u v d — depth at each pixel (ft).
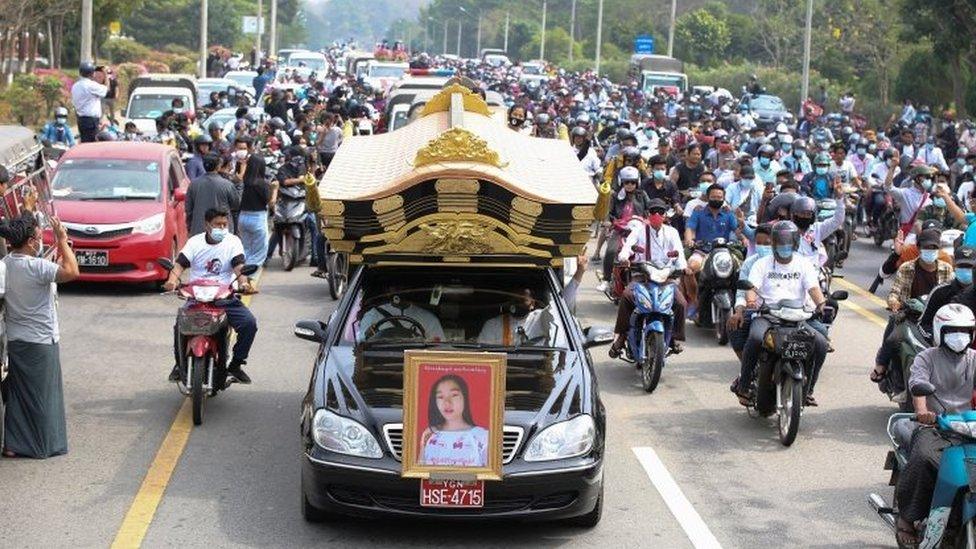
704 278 52.37
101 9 198.59
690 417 40.93
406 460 28.09
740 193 57.57
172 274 39.42
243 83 166.30
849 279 69.46
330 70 237.45
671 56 254.88
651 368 43.68
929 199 65.46
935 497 26.76
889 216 81.56
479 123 40.22
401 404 29.43
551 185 34.12
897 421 29.50
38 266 34.12
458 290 33.76
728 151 72.23
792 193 53.06
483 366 28.04
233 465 34.65
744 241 53.01
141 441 36.70
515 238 32.83
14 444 34.71
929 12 165.48
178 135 89.10
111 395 41.73
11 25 152.35
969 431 26.30
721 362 48.98
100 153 62.69
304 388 43.19
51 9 156.25
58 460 34.71
